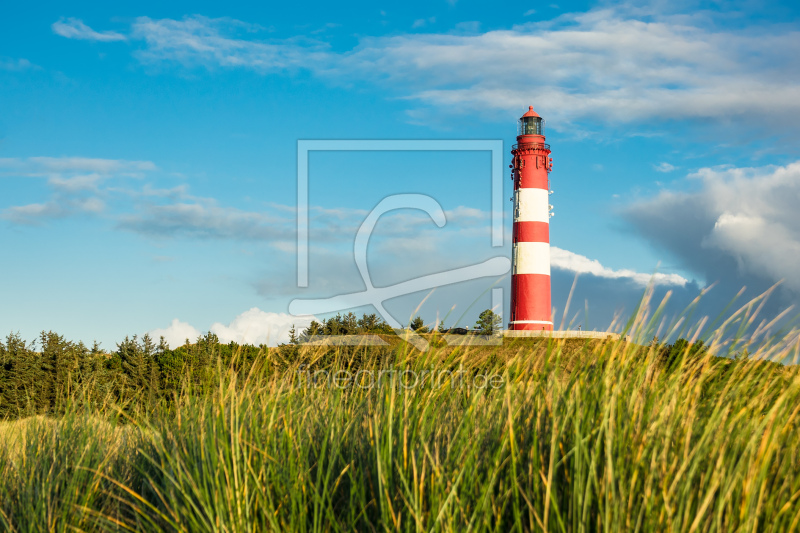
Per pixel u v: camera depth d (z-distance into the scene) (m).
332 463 3.19
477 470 2.99
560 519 2.37
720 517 2.33
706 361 3.29
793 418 2.89
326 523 2.92
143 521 3.26
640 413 2.84
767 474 2.56
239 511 2.84
